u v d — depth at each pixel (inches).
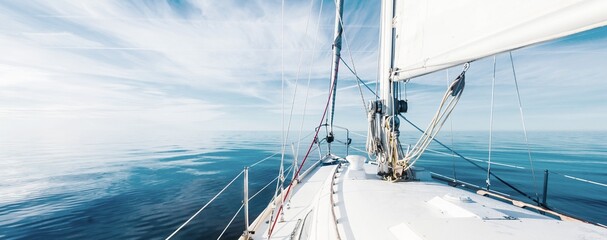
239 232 393.7
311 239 88.5
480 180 669.3
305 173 241.8
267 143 2933.1
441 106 101.7
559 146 2007.9
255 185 716.7
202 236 382.6
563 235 59.7
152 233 411.5
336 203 100.3
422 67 91.6
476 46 62.4
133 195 662.5
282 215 144.3
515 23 50.3
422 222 67.7
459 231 61.1
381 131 141.8
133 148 2468.0
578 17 37.5
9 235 435.5
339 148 1695.4
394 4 122.0
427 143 115.3
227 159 1440.7
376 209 89.2
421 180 133.3
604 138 3100.4
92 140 4183.1
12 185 850.1
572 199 501.0
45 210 560.7
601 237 58.9
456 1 69.1
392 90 130.6
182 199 603.5
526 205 102.1
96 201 617.3
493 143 2287.2
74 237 416.5
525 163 1049.5
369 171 155.3
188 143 3068.4
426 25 87.0
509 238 57.5
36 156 1971.0
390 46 123.9
